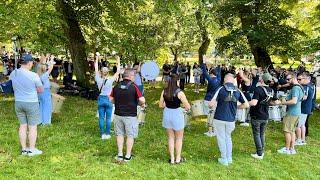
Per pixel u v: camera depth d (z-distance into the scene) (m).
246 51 14.70
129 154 5.49
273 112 7.45
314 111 11.12
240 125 8.35
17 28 9.28
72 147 5.98
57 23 10.44
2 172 4.77
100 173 4.92
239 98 5.54
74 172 4.92
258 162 5.75
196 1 11.23
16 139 6.23
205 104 7.27
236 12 14.28
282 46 13.54
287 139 6.33
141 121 7.80
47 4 10.30
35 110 5.42
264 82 5.81
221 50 15.10
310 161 5.95
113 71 12.26
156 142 6.56
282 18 13.80
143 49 12.23
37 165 5.09
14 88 5.36
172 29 21.98
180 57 32.25
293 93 6.11
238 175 5.14
